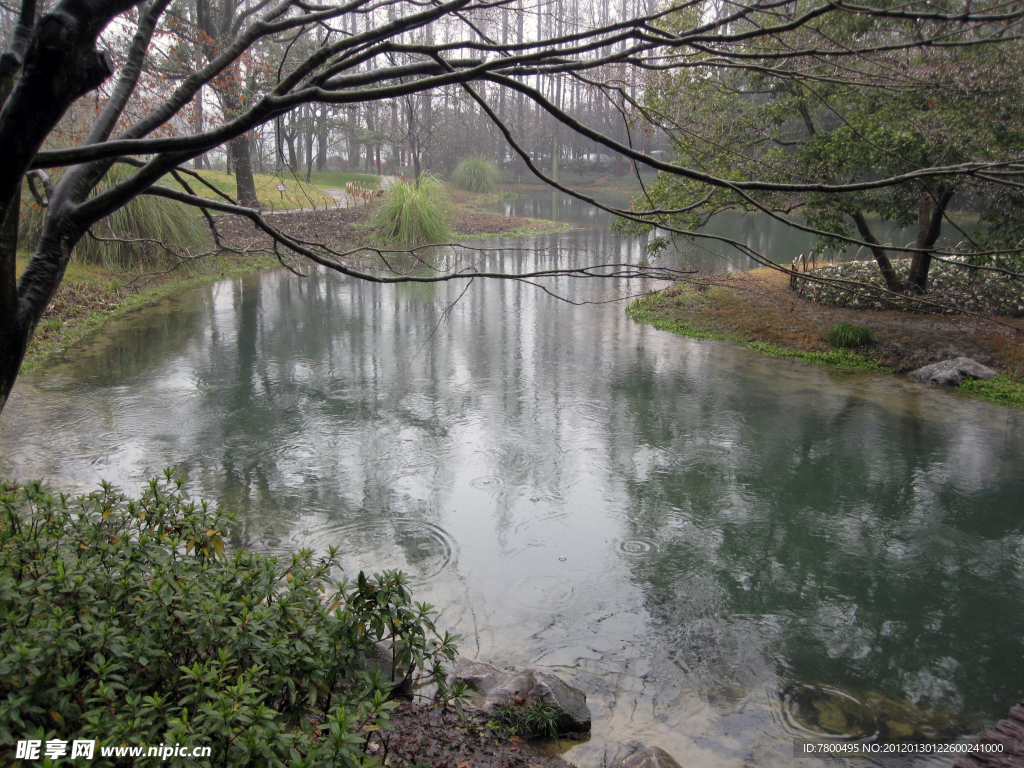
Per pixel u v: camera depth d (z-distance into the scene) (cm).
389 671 420
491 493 757
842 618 564
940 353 1249
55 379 1055
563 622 546
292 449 845
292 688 279
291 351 1270
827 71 388
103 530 390
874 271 1633
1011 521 722
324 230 2070
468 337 1409
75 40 258
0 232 297
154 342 1287
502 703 422
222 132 280
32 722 253
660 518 717
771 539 683
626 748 415
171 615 302
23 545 353
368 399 1033
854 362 1255
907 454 882
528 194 4897
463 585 589
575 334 1451
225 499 713
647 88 483
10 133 261
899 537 690
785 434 942
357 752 260
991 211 1211
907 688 486
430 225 2438
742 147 1102
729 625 551
